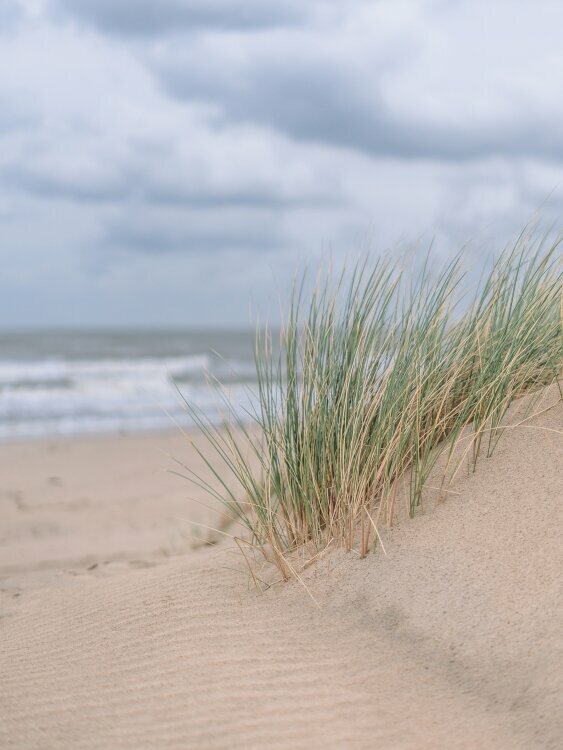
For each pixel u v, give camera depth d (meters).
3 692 2.52
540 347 3.35
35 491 7.45
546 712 2.00
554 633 2.22
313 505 3.00
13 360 33.34
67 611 3.25
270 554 3.12
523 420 3.17
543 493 2.76
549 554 2.49
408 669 2.27
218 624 2.71
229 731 2.10
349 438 3.01
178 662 2.50
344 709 2.14
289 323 3.09
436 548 2.69
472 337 3.22
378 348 3.10
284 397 3.09
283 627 2.60
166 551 4.72
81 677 2.54
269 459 3.11
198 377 23.64
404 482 3.08
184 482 7.68
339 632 2.50
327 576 2.80
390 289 3.10
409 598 2.53
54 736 2.18
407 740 1.99
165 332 84.75
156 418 14.46
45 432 12.81
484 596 2.43
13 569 4.50
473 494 2.88
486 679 2.16
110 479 8.10
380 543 2.79
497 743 1.94
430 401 3.14
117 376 24.61
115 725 2.20
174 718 2.19
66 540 5.32
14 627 3.21
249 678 2.34
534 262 3.32
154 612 2.92
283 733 2.06
